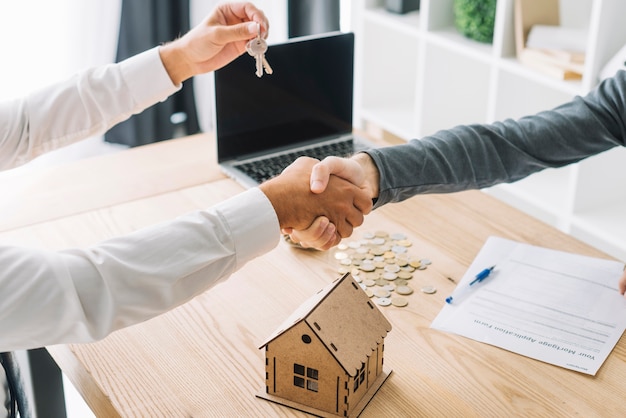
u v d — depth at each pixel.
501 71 2.24
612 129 1.38
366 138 1.84
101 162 1.73
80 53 2.73
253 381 1.07
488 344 1.14
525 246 1.38
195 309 1.23
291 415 1.01
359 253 1.37
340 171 1.15
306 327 0.97
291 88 1.74
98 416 1.07
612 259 1.34
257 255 1.05
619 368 1.09
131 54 2.93
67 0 2.64
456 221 1.48
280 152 1.75
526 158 1.36
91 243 1.41
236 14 1.38
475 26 2.31
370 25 2.70
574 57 2.03
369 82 2.79
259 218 1.04
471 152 1.34
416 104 2.55
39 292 0.91
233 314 1.21
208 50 1.36
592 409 1.02
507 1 2.15
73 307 0.92
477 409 1.02
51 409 1.55
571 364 1.09
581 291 1.25
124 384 1.07
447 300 1.23
